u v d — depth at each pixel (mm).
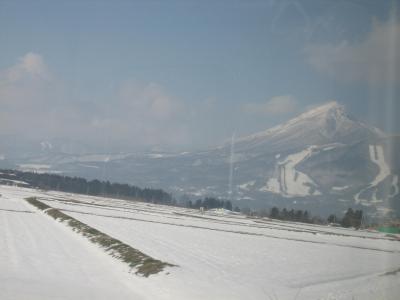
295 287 30562
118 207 141500
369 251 64750
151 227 74625
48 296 22906
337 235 102500
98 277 29281
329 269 42406
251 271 37312
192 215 142625
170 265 33281
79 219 74938
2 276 26922
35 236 47906
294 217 189750
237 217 171750
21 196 148500
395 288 30594
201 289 26906
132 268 32844
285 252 55312
